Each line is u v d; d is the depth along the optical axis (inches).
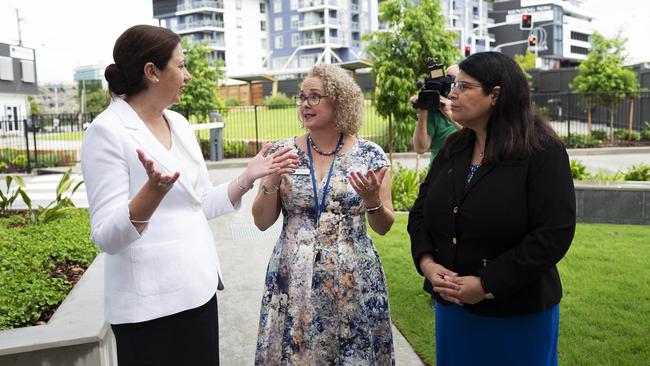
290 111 1293.1
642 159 652.1
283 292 101.8
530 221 83.5
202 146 708.7
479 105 86.7
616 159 658.2
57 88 3127.5
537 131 84.7
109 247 75.3
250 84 1695.4
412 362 139.1
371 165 103.8
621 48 865.5
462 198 88.2
